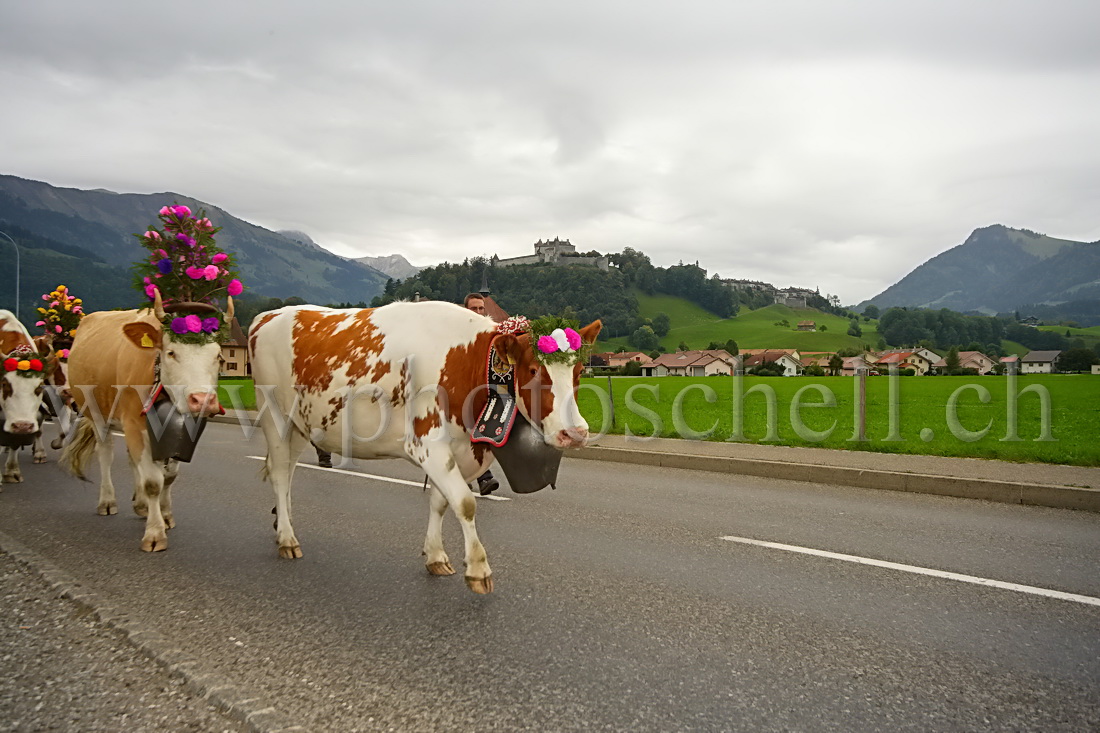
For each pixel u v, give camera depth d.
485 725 3.54
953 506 9.09
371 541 7.21
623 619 5.04
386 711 3.66
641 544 7.08
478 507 8.83
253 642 4.56
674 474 11.57
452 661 4.30
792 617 5.10
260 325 7.05
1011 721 3.66
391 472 11.48
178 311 6.57
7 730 3.28
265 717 3.41
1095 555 6.75
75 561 6.42
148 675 3.89
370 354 5.98
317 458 13.11
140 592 5.55
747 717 3.67
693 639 4.68
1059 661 4.39
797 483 10.78
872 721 3.65
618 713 3.69
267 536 7.43
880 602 5.42
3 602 4.97
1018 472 10.46
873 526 7.92
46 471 11.62
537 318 5.47
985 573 6.16
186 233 6.82
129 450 6.98
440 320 5.80
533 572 6.13
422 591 5.64
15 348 9.41
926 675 4.18
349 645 4.53
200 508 8.78
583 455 13.57
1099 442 14.39
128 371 6.90
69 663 4.02
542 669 4.21
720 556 6.66
